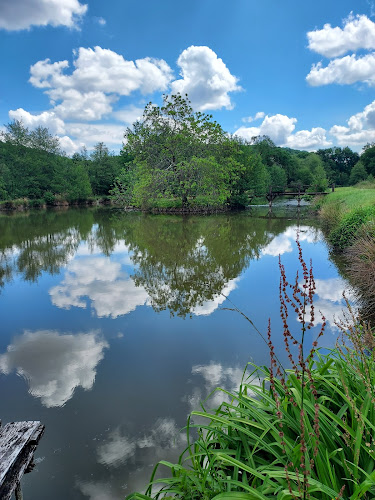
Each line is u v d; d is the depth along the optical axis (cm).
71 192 4700
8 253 1366
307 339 534
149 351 518
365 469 162
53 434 342
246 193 3650
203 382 427
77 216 3058
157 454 312
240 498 148
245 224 2181
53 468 299
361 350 213
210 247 1418
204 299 760
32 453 204
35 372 465
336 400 221
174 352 512
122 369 466
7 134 4747
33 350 533
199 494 196
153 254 1297
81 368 473
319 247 1338
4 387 432
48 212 3669
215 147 3128
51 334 593
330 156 10119
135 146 3175
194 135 3100
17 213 3556
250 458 183
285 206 3731
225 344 534
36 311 709
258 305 707
